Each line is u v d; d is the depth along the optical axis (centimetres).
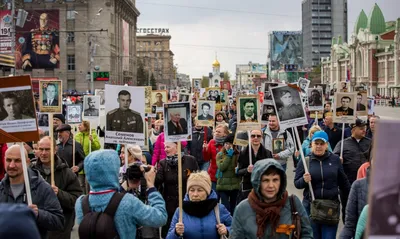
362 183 554
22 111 544
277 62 17112
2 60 3005
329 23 17425
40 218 525
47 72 7844
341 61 13200
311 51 17438
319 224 716
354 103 1077
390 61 10425
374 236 194
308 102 1526
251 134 887
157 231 606
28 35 7725
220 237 568
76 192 688
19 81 545
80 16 7869
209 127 1405
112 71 8256
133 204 452
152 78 11769
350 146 922
